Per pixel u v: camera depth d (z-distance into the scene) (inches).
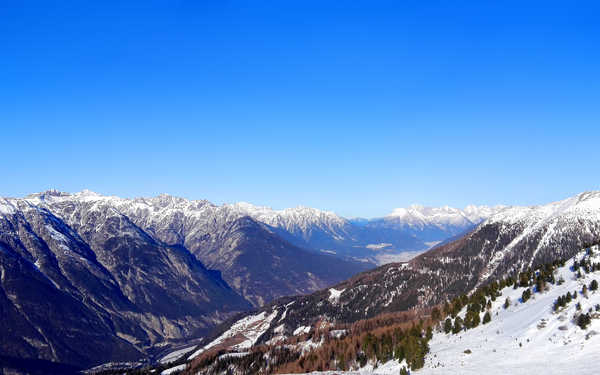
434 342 5625.0
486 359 4271.7
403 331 6756.9
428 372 4355.3
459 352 4729.3
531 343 4291.3
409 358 4987.7
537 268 6727.4
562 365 3614.7
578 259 6072.8
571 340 4018.2
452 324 6018.7
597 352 3641.7
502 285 6811.0
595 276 5098.4
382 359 5974.4
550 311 4734.3
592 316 4158.5
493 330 5108.3
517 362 3973.9
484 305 6072.8
